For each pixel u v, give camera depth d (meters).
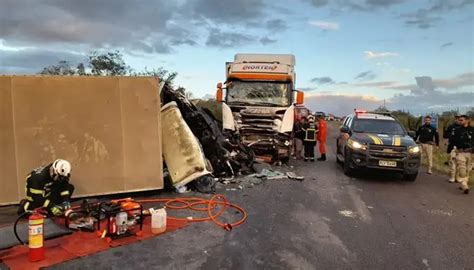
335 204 8.73
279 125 13.72
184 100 11.40
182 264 5.29
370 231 6.94
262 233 6.62
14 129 8.14
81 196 8.52
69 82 8.50
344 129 13.57
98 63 24.64
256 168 12.24
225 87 14.00
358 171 12.07
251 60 14.39
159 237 6.25
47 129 8.34
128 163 8.91
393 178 12.12
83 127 8.58
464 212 8.38
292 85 14.09
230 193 9.35
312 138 15.04
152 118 9.15
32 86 8.26
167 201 8.47
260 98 13.88
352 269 5.34
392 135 12.13
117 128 8.83
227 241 6.18
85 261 5.26
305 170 13.02
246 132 13.81
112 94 8.80
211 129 11.60
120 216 6.05
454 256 5.89
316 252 5.88
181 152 9.65
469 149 10.25
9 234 6.02
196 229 6.70
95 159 8.66
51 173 6.62
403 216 7.95
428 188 10.80
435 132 13.38
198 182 9.57
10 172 8.10
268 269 5.23
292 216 7.68
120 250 5.67
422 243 6.41
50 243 5.78
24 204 6.69
